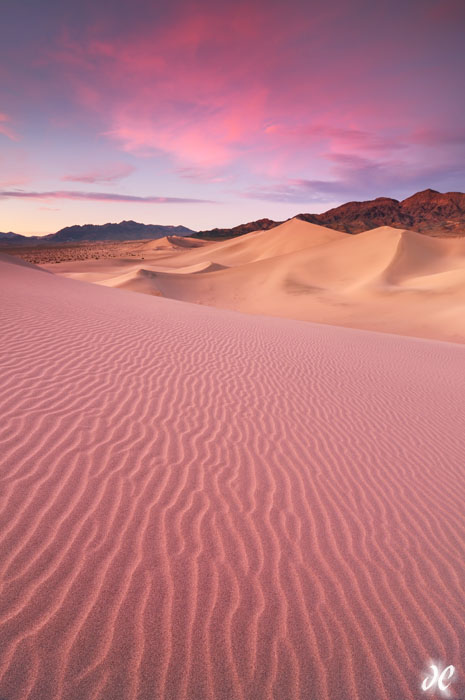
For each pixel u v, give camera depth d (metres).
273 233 154.38
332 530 3.80
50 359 7.15
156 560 3.09
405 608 3.01
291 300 50.84
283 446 5.39
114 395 6.07
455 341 29.05
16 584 2.69
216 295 57.97
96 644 2.40
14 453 4.13
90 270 109.31
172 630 2.56
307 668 2.46
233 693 2.26
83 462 4.19
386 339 16.62
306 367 9.74
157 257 166.25
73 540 3.14
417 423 7.02
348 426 6.46
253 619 2.73
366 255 71.19
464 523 4.21
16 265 24.27
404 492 4.69
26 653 2.29
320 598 2.98
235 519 3.73
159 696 2.19
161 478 4.16
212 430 5.50
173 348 9.37
